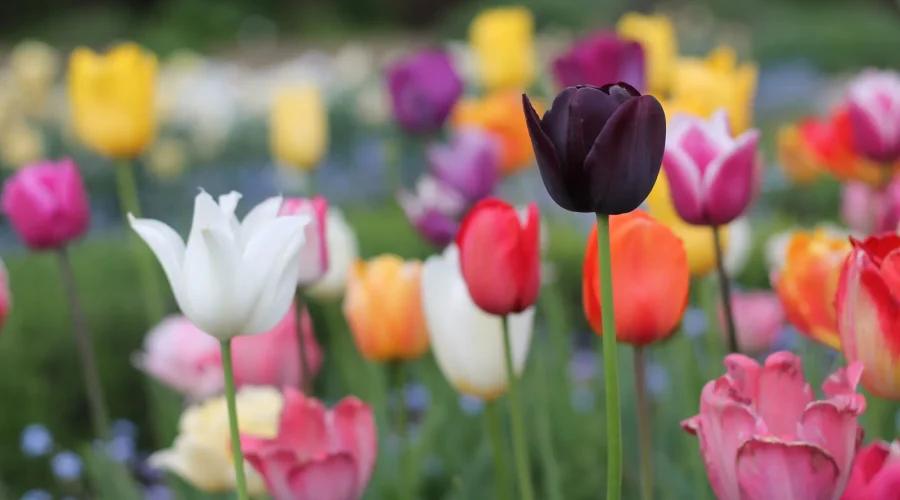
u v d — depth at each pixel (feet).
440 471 10.50
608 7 73.61
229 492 9.11
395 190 16.17
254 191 35.47
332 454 5.82
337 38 90.02
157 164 31.60
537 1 76.18
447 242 10.37
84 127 10.84
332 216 9.18
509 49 14.85
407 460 8.74
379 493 9.25
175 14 87.40
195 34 85.87
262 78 44.86
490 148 10.52
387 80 13.12
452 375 6.90
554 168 4.54
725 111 6.73
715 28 64.90
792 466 4.46
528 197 14.64
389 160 16.20
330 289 9.18
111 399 16.30
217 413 7.90
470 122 11.87
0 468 15.10
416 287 7.98
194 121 34.86
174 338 9.65
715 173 6.47
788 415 4.85
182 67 34.83
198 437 7.78
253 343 8.49
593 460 10.43
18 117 25.41
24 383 15.33
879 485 4.76
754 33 64.34
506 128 11.35
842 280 5.23
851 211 11.39
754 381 4.90
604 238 4.63
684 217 6.73
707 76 8.45
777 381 4.84
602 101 4.45
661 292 5.56
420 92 12.82
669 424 10.07
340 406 6.07
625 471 10.14
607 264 4.64
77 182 9.48
